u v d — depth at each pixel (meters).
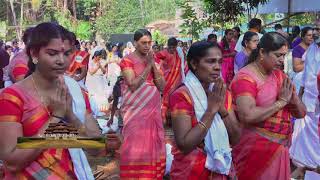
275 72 4.36
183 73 8.75
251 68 4.33
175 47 8.77
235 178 4.07
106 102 13.58
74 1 48.75
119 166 6.88
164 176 6.84
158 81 6.35
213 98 3.70
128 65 6.31
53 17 47.09
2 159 2.91
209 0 14.85
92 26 47.12
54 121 2.99
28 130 2.95
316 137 7.06
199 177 3.77
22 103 2.94
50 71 2.93
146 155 6.12
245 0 14.18
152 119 6.22
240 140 4.39
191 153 3.79
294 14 14.32
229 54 9.27
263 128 4.32
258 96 4.27
